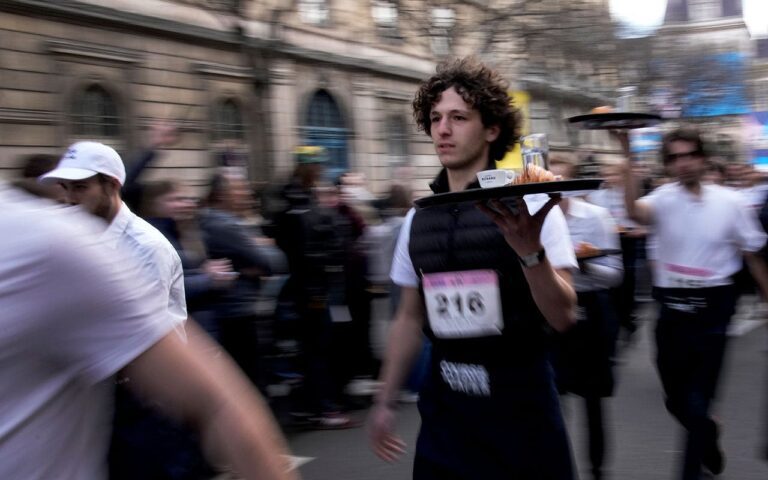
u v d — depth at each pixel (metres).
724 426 6.04
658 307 4.62
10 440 1.20
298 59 20.39
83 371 1.21
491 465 2.50
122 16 15.80
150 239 3.27
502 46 19.59
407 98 24.73
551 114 25.31
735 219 4.35
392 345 2.81
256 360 5.73
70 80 15.00
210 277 4.95
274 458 1.23
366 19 23.02
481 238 2.50
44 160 3.79
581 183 2.01
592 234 4.68
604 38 21.02
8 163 13.88
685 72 31.17
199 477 2.32
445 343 2.60
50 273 1.15
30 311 1.15
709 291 4.39
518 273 2.48
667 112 8.31
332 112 22.11
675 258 4.46
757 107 44.28
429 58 24.22
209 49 17.89
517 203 2.14
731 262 4.41
